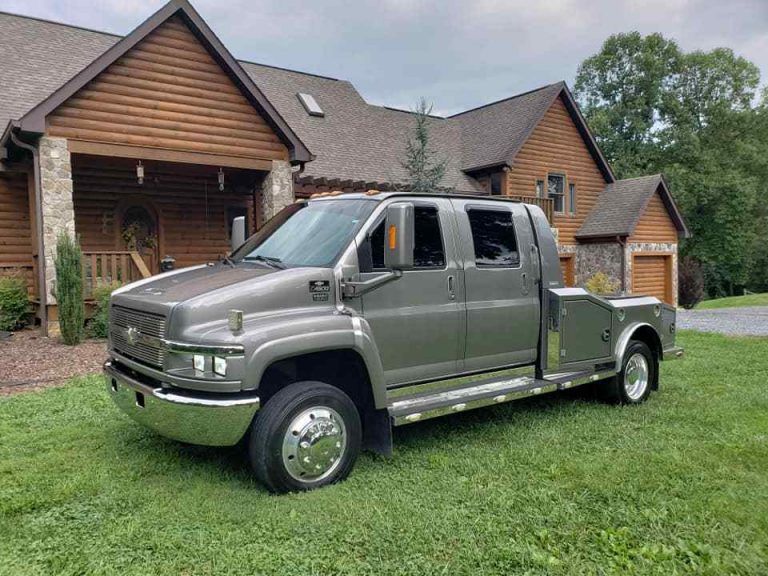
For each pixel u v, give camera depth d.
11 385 6.56
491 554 2.92
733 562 2.83
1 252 11.97
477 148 19.64
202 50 11.59
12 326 10.74
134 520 3.27
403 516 3.32
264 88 17.89
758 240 37.56
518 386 4.93
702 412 5.54
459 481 3.84
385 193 4.46
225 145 11.96
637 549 2.96
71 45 14.05
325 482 3.78
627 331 5.85
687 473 3.95
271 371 4.09
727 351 9.20
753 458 4.23
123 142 10.71
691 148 34.41
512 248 5.02
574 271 20.89
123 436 4.72
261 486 3.75
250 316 3.63
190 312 3.48
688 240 35.88
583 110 39.34
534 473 4.00
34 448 4.46
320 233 4.34
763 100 37.47
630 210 20.03
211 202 14.55
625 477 3.88
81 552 2.94
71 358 8.10
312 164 15.59
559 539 3.08
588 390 6.13
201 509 3.41
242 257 4.68
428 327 4.37
